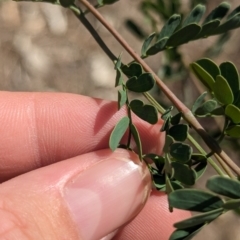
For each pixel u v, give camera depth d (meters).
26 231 0.09
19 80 0.23
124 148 0.10
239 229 0.20
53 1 0.09
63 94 0.12
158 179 0.08
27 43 0.24
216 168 0.08
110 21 0.23
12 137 0.12
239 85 0.08
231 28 0.08
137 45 0.22
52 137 0.12
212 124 0.14
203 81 0.08
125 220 0.10
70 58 0.24
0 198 0.09
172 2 0.12
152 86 0.08
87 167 0.10
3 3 0.25
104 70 0.24
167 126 0.08
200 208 0.06
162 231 0.12
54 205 0.09
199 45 0.16
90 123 0.11
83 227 0.09
